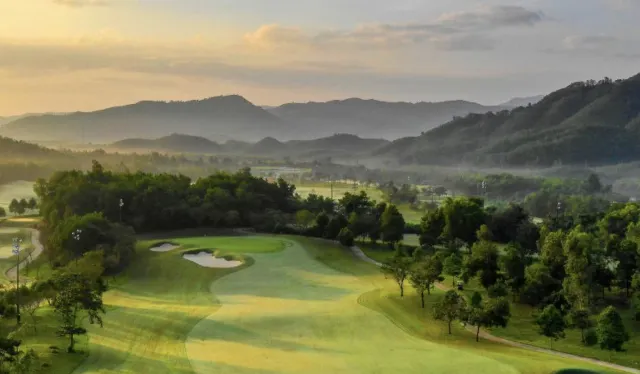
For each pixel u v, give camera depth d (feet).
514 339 303.68
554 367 243.60
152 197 635.66
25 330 276.62
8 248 568.00
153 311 327.67
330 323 312.50
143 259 478.59
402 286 389.19
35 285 316.19
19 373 222.89
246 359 250.57
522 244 549.13
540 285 357.00
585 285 334.03
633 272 375.66
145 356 252.83
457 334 305.32
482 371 236.22
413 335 298.76
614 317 280.72
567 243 346.13
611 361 273.13
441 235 516.73
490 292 351.67
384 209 632.79
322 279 431.43
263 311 332.60
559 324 294.25
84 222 470.80
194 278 426.10
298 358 253.24
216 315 320.29
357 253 534.78
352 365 244.22
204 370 235.61
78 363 242.78
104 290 351.67
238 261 484.74
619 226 526.98
